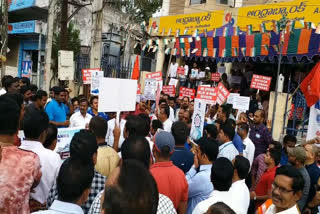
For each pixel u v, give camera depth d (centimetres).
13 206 219
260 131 618
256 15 1225
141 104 745
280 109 927
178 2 1820
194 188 327
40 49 1853
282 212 247
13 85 611
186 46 1238
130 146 255
